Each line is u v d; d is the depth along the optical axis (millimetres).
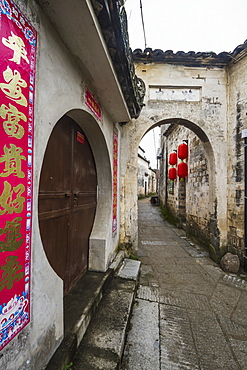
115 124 3678
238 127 4105
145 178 22812
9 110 964
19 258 1047
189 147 6809
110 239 3244
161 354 1893
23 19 1070
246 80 3996
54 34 1433
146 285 3264
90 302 2092
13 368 995
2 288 931
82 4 1226
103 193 3357
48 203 1826
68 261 2293
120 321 2047
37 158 1211
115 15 1503
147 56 4258
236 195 4098
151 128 4508
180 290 3141
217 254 4254
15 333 1014
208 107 4352
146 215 10383
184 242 5852
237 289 3217
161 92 4379
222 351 1968
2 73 918
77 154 2549
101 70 1975
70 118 2328
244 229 3896
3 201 934
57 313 1453
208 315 2529
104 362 1544
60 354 1397
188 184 6859
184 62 4363
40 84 1244
